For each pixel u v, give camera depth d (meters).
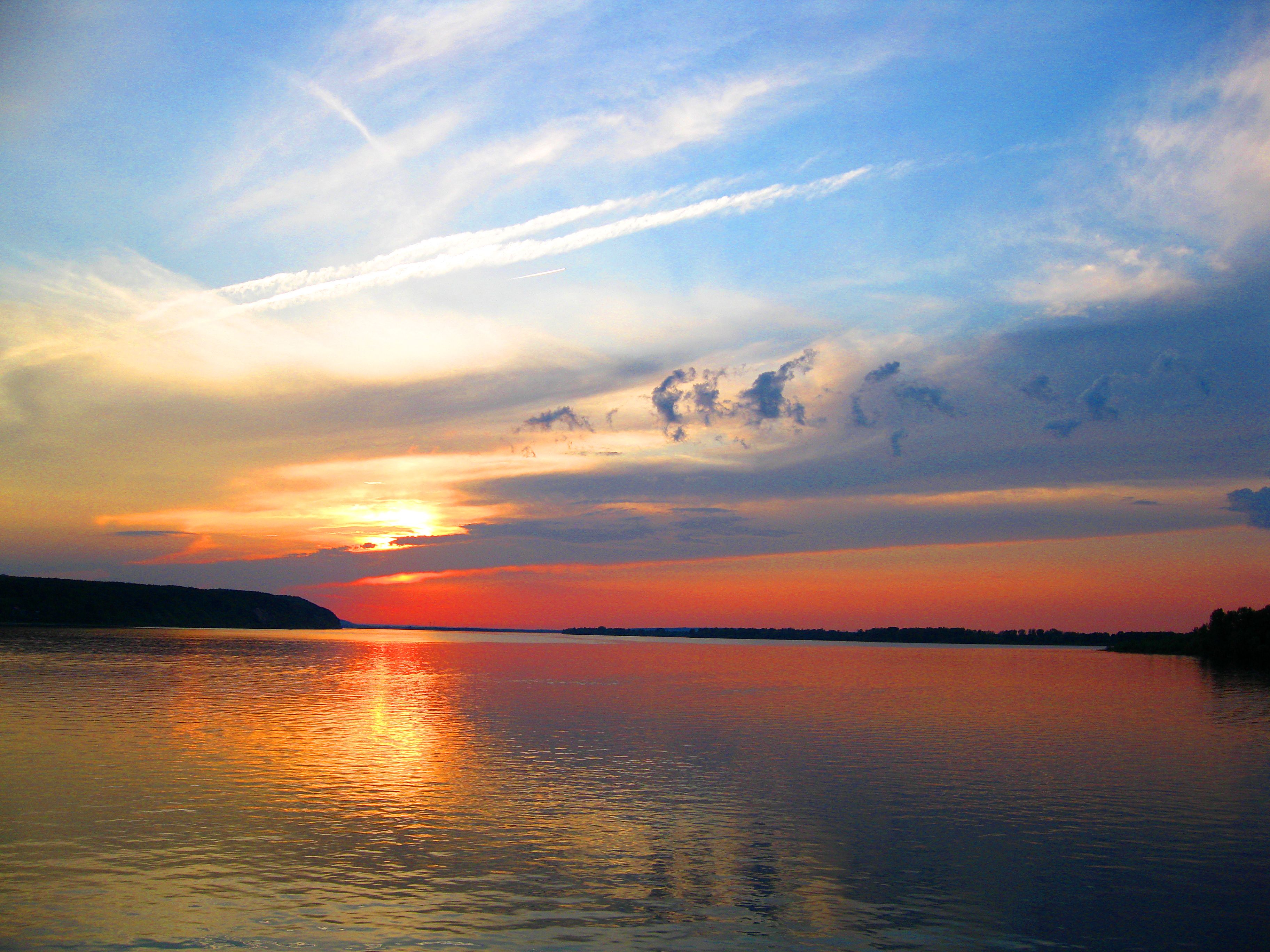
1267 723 62.50
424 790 35.50
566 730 54.44
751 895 23.64
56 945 19.58
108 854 25.91
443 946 19.92
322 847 27.08
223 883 23.67
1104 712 70.00
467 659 148.75
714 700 77.31
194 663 111.50
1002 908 23.00
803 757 44.84
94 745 44.41
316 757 42.62
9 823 29.08
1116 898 23.83
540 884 24.14
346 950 19.62
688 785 37.25
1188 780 39.75
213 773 37.88
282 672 101.19
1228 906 23.28
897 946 20.45
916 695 85.69
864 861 26.78
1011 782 38.97
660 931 21.08
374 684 87.62
